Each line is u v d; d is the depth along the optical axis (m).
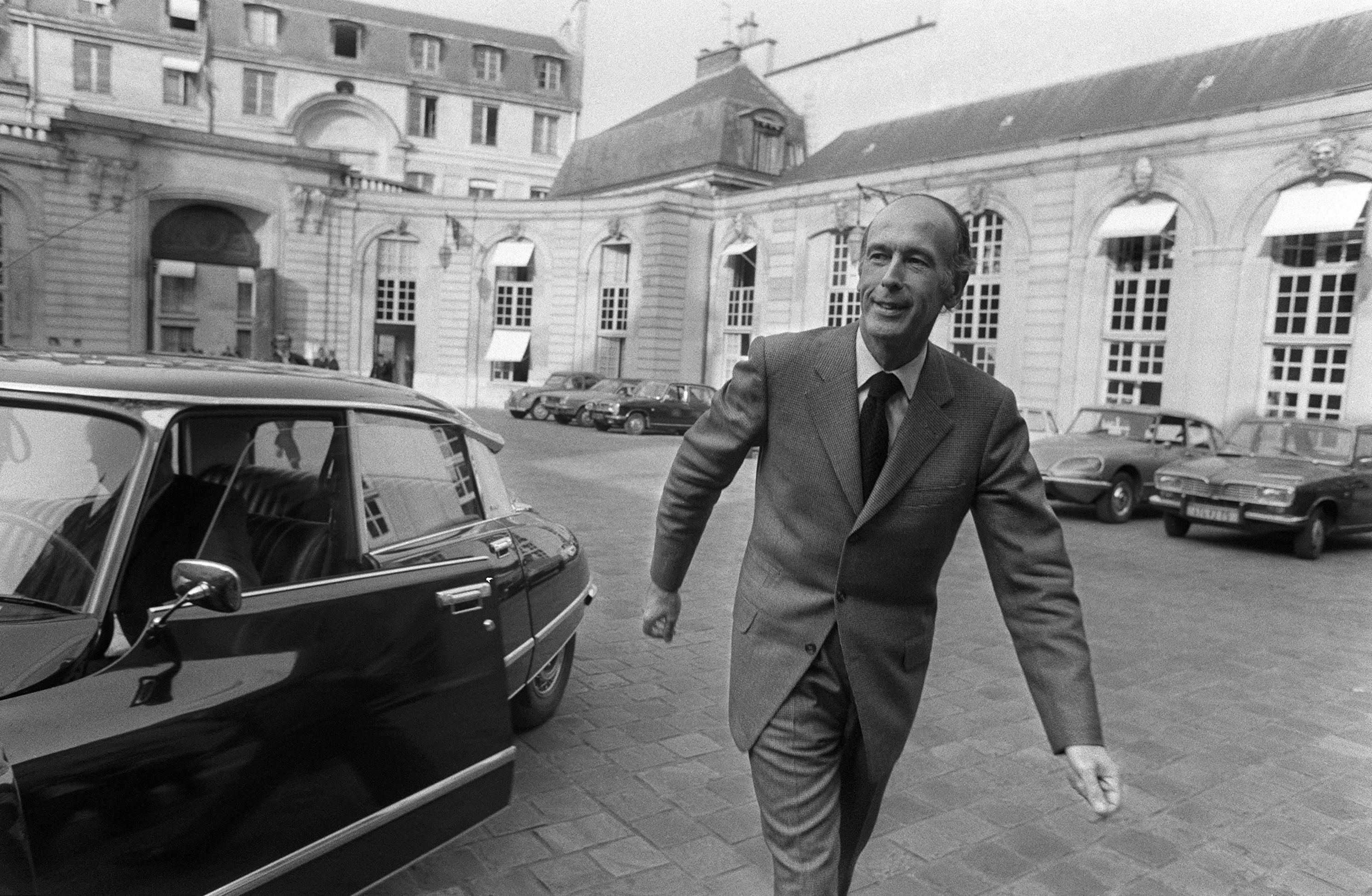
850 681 1.99
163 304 40.03
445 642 2.72
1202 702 5.32
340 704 2.38
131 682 2.01
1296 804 4.03
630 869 3.23
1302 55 22.38
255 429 2.60
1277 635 6.94
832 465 1.97
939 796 3.97
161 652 2.09
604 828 3.51
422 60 47.81
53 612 2.08
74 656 1.98
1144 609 7.59
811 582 2.02
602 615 6.54
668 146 37.78
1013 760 4.38
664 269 32.16
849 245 28.25
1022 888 3.25
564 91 50.78
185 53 43.22
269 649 2.29
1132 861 3.47
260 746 2.18
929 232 1.88
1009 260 24.17
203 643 2.17
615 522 10.38
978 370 2.08
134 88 42.47
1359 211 17.72
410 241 35.34
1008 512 2.02
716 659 5.67
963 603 7.45
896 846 3.51
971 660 5.94
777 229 30.55
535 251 35.44
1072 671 1.91
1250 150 19.52
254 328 32.38
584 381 29.25
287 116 44.75
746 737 2.05
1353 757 4.60
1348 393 18.25
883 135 33.78
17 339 28.30
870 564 1.97
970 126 30.34
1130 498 12.80
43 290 28.52
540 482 13.48
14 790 1.74
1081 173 22.47
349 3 47.78
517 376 36.53
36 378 2.39
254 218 32.44
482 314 35.94
